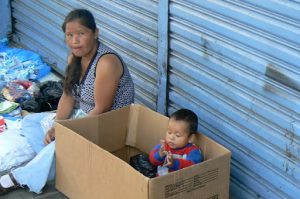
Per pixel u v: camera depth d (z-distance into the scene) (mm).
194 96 3770
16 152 3928
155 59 4129
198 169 2980
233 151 3514
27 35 6195
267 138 3207
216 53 3465
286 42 2949
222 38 3383
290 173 3102
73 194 3533
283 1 2898
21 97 4824
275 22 2980
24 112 4668
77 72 3713
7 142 3959
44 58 5910
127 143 3816
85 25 3477
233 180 3551
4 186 3656
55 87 4969
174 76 3938
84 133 3551
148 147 3709
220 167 3096
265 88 3145
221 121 3564
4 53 5812
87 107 3773
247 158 3406
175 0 3705
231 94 3416
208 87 3619
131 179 2949
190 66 3738
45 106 4742
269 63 3082
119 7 4422
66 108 3941
